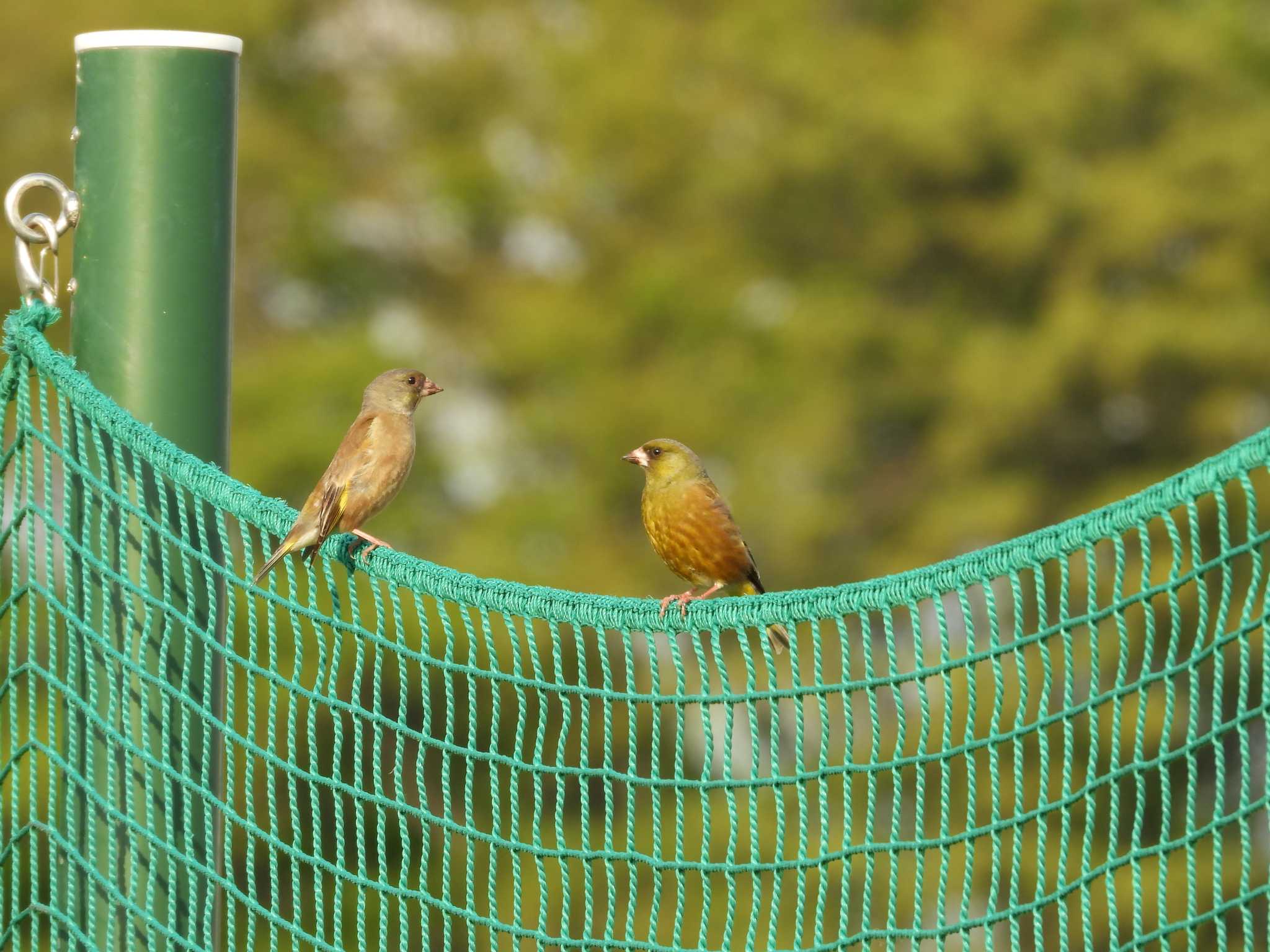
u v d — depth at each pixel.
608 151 32.16
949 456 29.30
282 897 13.43
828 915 17.30
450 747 4.86
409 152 33.62
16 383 5.77
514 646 4.87
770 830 17.70
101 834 5.55
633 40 33.09
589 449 30.11
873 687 4.40
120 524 5.49
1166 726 3.98
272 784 5.05
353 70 34.00
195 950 5.18
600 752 17.75
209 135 5.77
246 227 31.78
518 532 28.44
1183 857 18.61
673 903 17.08
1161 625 20.47
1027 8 31.84
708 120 32.22
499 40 34.47
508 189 33.06
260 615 13.93
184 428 5.73
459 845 15.38
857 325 30.30
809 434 29.36
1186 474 3.97
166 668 5.48
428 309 33.38
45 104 30.44
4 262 29.27
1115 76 30.38
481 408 32.59
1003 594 21.08
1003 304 31.44
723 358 30.78
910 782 18.38
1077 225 30.05
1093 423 29.75
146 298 5.70
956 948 17.72
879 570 29.22
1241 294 29.17
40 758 9.84
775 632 5.47
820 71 31.84
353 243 33.41
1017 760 4.15
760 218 32.03
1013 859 4.15
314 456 27.80
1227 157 29.39
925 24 33.31
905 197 30.88
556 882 16.33
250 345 31.41
